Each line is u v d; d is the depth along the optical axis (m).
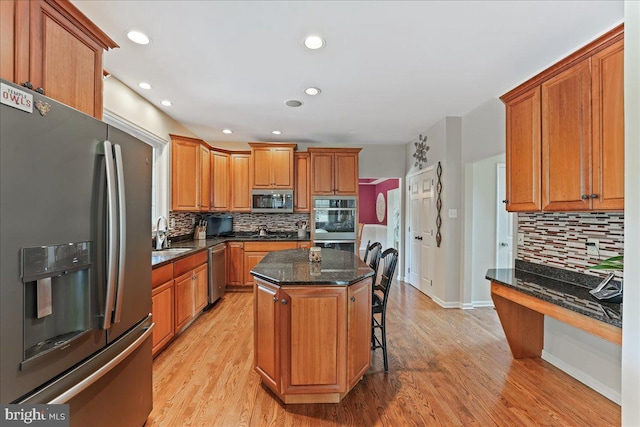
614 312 1.69
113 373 1.47
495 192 4.17
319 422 1.88
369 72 2.74
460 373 2.46
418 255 5.14
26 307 1.05
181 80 2.93
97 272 1.31
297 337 1.98
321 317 1.99
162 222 3.87
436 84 3.00
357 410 1.99
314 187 5.10
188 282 3.31
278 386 2.00
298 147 5.61
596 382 2.21
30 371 1.03
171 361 2.63
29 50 1.20
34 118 1.04
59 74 1.35
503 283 2.45
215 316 3.81
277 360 2.01
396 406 2.03
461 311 4.00
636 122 1.31
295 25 2.05
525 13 1.91
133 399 1.65
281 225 5.62
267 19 1.99
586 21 1.99
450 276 4.16
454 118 4.09
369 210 9.88
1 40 1.11
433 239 4.51
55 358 1.12
